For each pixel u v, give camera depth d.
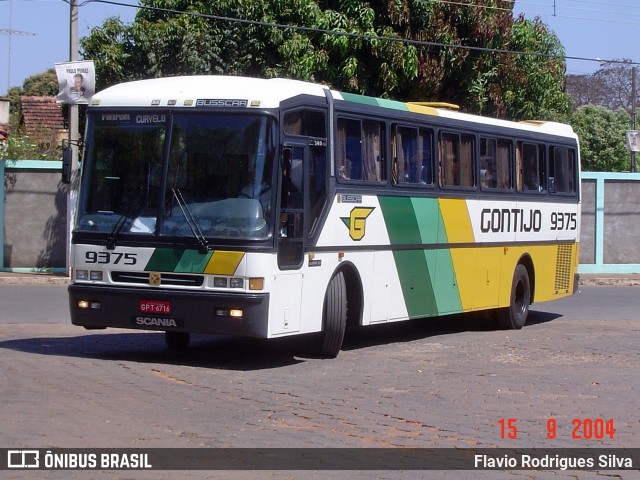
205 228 11.75
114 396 10.03
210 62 26.16
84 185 12.44
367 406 10.02
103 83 27.11
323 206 12.81
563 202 19.94
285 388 10.91
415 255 15.02
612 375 12.34
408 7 27.08
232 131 11.91
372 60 27.20
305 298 12.45
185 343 13.94
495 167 17.41
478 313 18.19
